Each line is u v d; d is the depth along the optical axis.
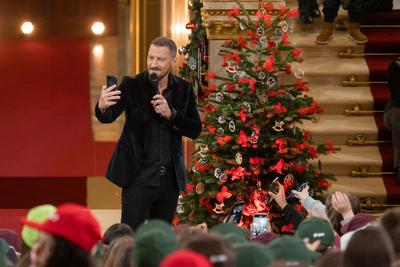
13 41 21.91
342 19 14.98
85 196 16.48
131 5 19.14
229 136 11.12
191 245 4.54
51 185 16.84
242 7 11.77
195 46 13.24
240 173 11.09
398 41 14.66
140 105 9.36
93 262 4.75
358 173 13.55
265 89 11.44
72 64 20.94
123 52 21.58
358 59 14.59
